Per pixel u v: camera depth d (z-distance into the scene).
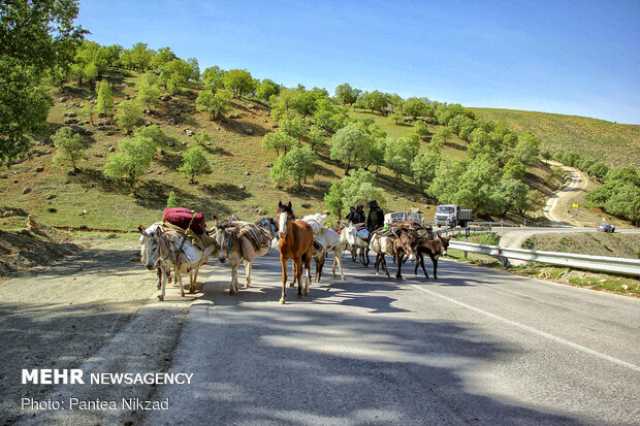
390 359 5.49
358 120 138.25
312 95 156.50
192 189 69.38
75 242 24.31
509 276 14.52
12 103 19.78
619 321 7.64
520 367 5.22
